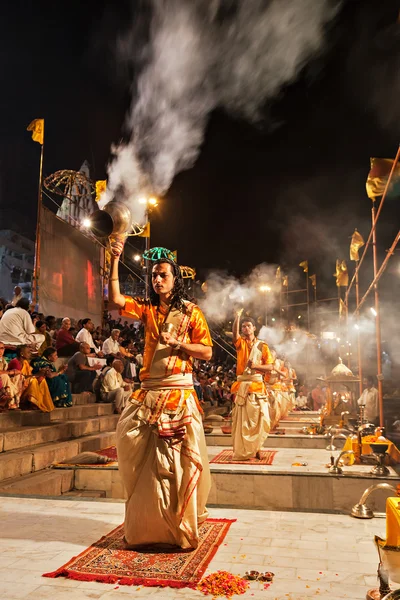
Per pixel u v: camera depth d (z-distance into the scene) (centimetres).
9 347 884
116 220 362
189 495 329
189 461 336
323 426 1066
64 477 618
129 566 300
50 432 768
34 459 635
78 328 1363
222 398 1914
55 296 1371
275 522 404
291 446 960
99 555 318
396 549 259
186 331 361
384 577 246
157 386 350
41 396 824
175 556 318
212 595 263
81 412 970
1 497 475
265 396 756
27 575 289
